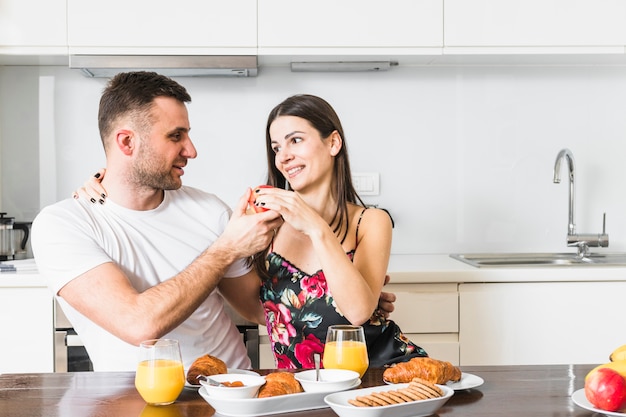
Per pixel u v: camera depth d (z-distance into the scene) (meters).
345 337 1.34
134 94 1.72
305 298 1.71
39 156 3.07
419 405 1.13
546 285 2.57
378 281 1.71
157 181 1.76
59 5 2.74
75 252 1.62
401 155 3.14
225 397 1.19
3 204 3.07
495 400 1.23
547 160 3.16
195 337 1.74
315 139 1.75
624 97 3.16
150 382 1.19
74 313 1.72
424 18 2.80
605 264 2.68
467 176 3.15
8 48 2.74
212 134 3.10
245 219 1.59
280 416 1.16
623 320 2.59
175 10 2.76
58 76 3.06
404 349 1.72
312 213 1.59
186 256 1.80
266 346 2.53
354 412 1.10
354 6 2.79
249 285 1.85
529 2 2.81
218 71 2.93
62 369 2.51
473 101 3.14
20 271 2.56
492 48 2.83
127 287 1.57
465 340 2.57
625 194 3.18
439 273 2.54
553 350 2.58
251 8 2.77
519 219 3.17
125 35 2.75
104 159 3.08
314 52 2.79
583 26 2.83
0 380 1.39
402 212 3.15
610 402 1.11
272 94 3.10
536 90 3.15
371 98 3.12
